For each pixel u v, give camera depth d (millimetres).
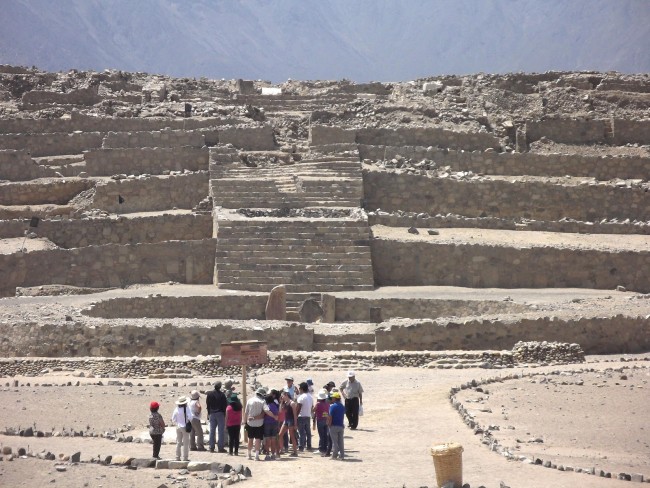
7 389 52000
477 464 35750
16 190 83625
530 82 108250
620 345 63438
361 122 96938
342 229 77125
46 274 73688
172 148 88188
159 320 62969
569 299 71125
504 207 86438
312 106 104812
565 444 39969
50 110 97812
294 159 88938
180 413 36406
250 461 37469
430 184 86250
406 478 34094
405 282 77312
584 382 52000
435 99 103812
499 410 45906
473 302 70312
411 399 48812
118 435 41312
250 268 74312
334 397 38031
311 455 38938
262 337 61906
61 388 52375
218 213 79062
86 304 66938
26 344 60469
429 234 80312
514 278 76875
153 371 56812
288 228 76750
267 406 38281
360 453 38594
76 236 78000
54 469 33375
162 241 76688
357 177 85375
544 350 59781
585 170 90375
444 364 58438
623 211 86188
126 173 87438
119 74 110438
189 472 34219
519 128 96312
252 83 110750
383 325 62719
